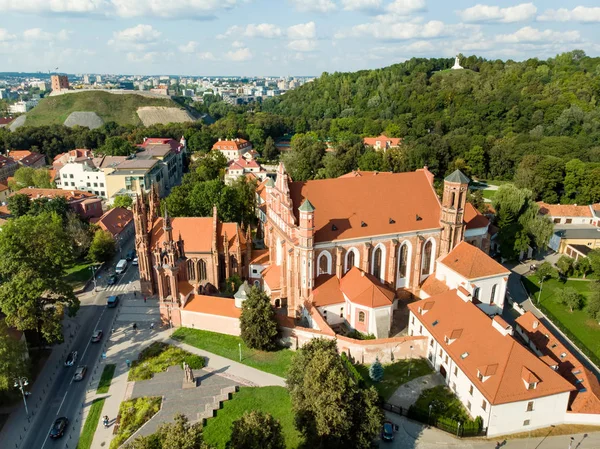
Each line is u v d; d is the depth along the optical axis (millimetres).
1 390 70312
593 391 62906
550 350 72625
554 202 170000
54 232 92375
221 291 104438
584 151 186375
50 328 77938
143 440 46062
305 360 62094
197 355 80000
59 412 68562
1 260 83125
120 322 93312
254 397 69375
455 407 64312
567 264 115375
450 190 89875
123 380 75062
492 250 133500
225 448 59719
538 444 57562
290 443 59312
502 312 91125
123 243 140375
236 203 137000
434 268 96188
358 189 90938
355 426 54000
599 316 90562
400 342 75062
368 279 84438
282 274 90500
